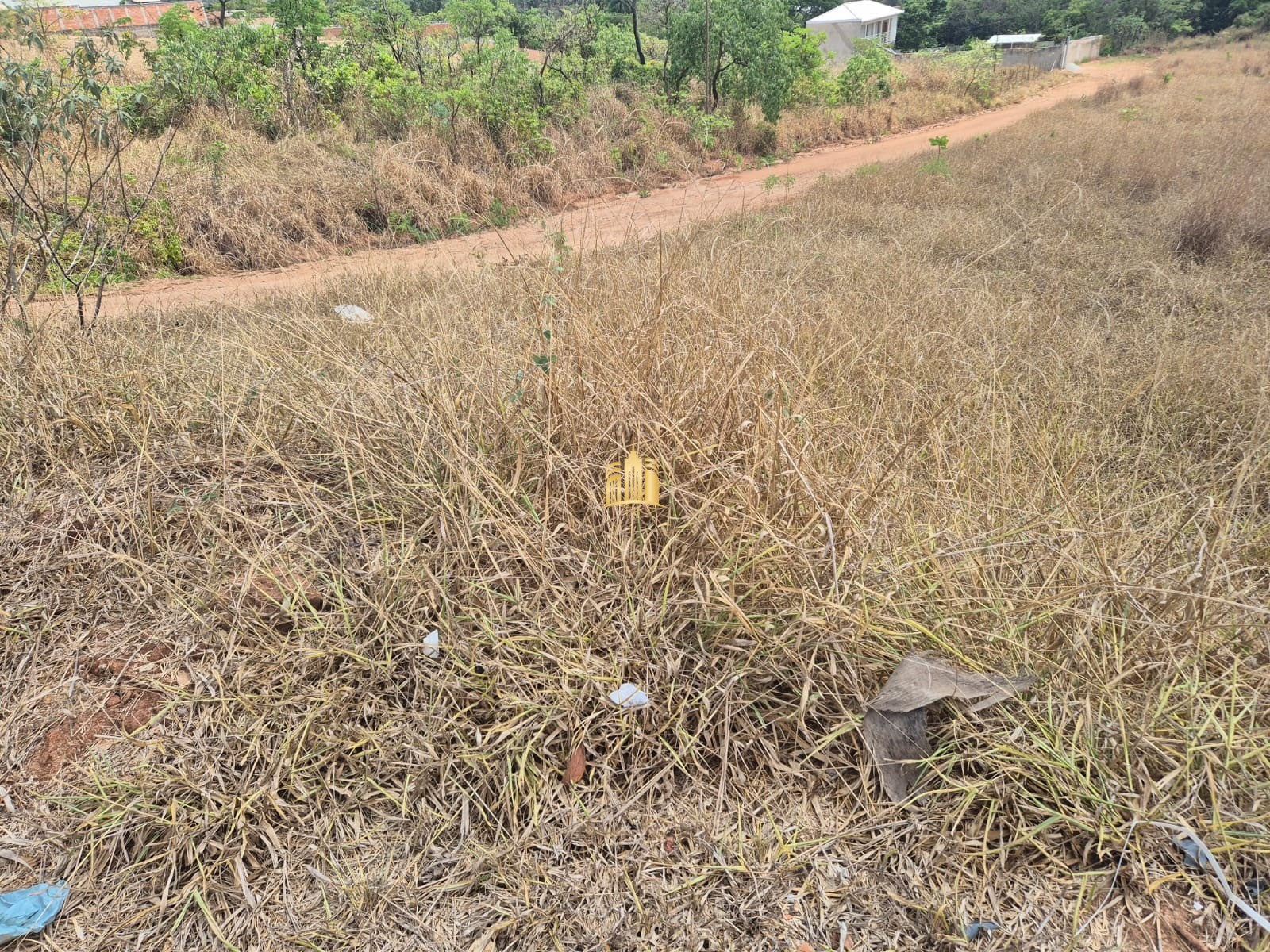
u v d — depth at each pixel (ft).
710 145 49.57
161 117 35.78
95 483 9.69
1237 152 36.88
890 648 7.59
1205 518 9.48
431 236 27.71
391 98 41.37
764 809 6.84
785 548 7.95
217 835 6.54
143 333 14.15
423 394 9.98
